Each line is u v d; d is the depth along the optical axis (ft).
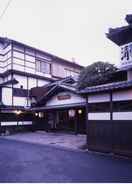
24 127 65.72
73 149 34.01
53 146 37.22
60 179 18.17
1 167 22.48
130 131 26.73
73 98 52.21
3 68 70.03
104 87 29.45
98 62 43.09
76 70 92.17
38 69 73.41
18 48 67.41
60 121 60.49
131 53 28.91
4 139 48.73
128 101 27.53
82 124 52.75
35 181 17.67
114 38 34.24
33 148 35.32
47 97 59.16
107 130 29.94
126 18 30.27
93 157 27.40
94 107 32.45
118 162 24.41
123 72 36.83
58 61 82.53
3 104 58.49
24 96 67.05
